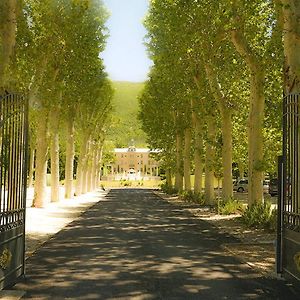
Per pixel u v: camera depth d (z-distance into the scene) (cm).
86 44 2697
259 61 1922
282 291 827
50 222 2092
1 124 838
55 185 3478
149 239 1527
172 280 910
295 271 860
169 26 2470
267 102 2019
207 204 3108
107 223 2070
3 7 1122
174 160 4859
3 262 802
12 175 893
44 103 2677
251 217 1884
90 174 5819
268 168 1966
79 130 4875
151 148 5153
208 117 2842
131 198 4406
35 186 2847
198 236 1612
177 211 2786
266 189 5316
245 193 5709
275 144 2178
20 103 909
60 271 995
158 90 4081
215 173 2644
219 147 2692
